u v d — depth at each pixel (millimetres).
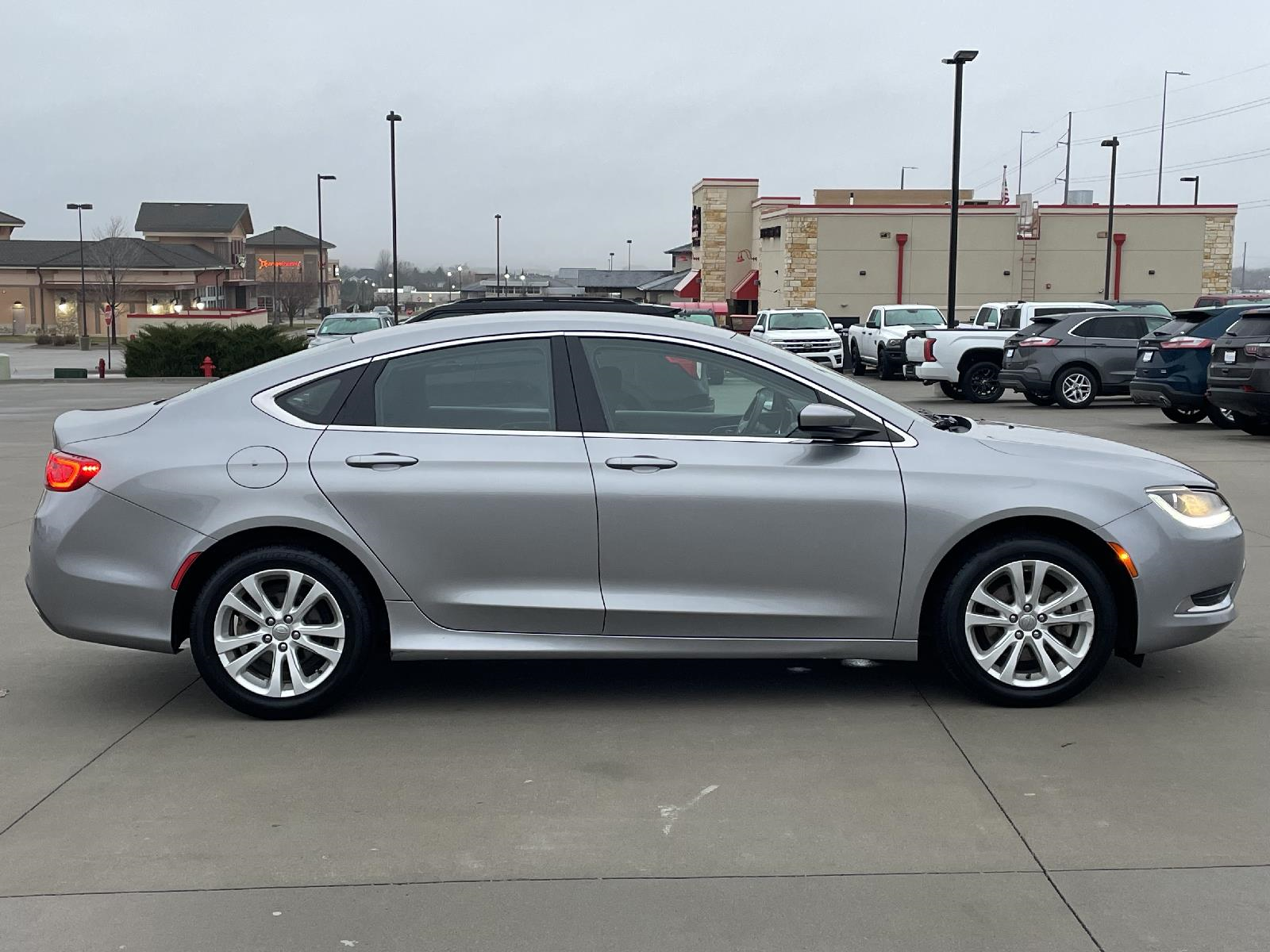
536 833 4039
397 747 4867
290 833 4051
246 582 5094
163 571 5062
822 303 48156
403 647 5137
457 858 3859
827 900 3570
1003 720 5141
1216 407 16453
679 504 5086
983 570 5176
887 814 4176
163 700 5508
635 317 5465
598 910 3516
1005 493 5125
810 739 4926
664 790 4398
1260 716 5176
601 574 5137
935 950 3285
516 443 5129
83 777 4559
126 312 75938
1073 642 5273
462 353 5242
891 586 5160
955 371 22375
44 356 53094
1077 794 4332
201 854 3895
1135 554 5156
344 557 5172
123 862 3834
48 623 5184
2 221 87000
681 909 3516
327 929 3414
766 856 3859
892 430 5219
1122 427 16906
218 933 3393
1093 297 48531
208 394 5262
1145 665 5918
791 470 5125
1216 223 48344
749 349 5273
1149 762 4637
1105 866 3773
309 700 5156
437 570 5117
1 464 13805
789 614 5164
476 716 5250
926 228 47875
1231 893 3586
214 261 83188
